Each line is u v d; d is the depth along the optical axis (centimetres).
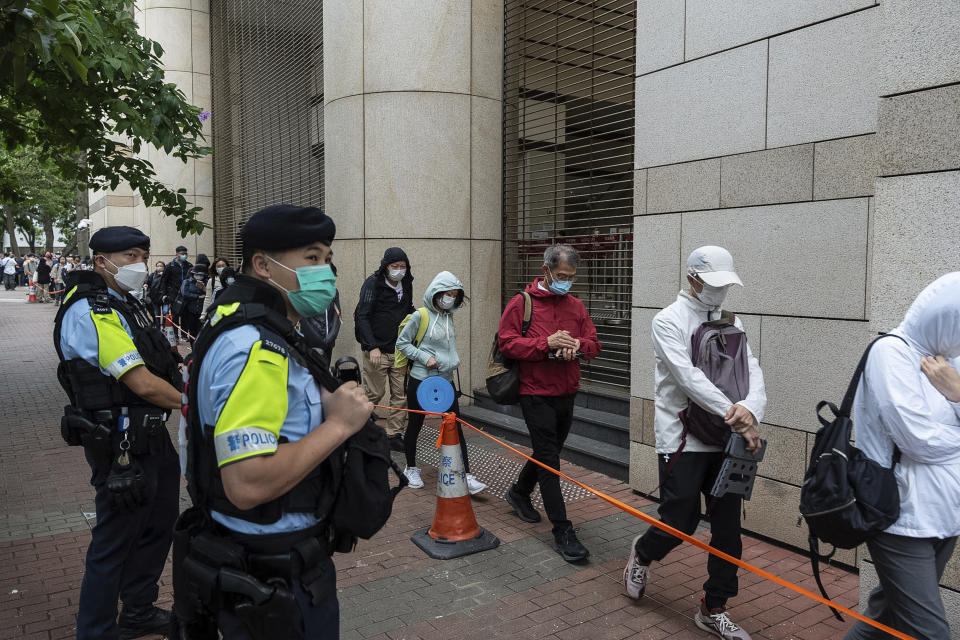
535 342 414
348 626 340
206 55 1593
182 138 672
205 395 166
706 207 470
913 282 301
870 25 380
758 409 317
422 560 418
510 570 405
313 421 174
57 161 684
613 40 902
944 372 227
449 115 782
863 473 236
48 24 317
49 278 2806
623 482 563
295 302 182
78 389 287
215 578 165
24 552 431
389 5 770
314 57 1010
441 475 450
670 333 331
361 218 799
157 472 306
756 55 437
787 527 428
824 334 407
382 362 652
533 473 478
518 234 845
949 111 286
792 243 421
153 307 1401
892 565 236
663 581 393
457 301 542
